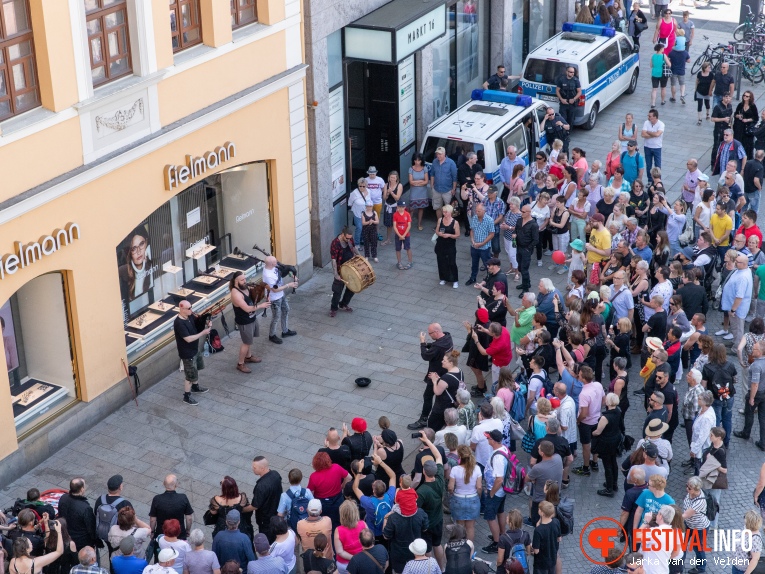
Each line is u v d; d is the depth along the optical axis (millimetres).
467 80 26031
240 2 17172
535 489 12750
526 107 22672
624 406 14219
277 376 16953
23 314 14812
